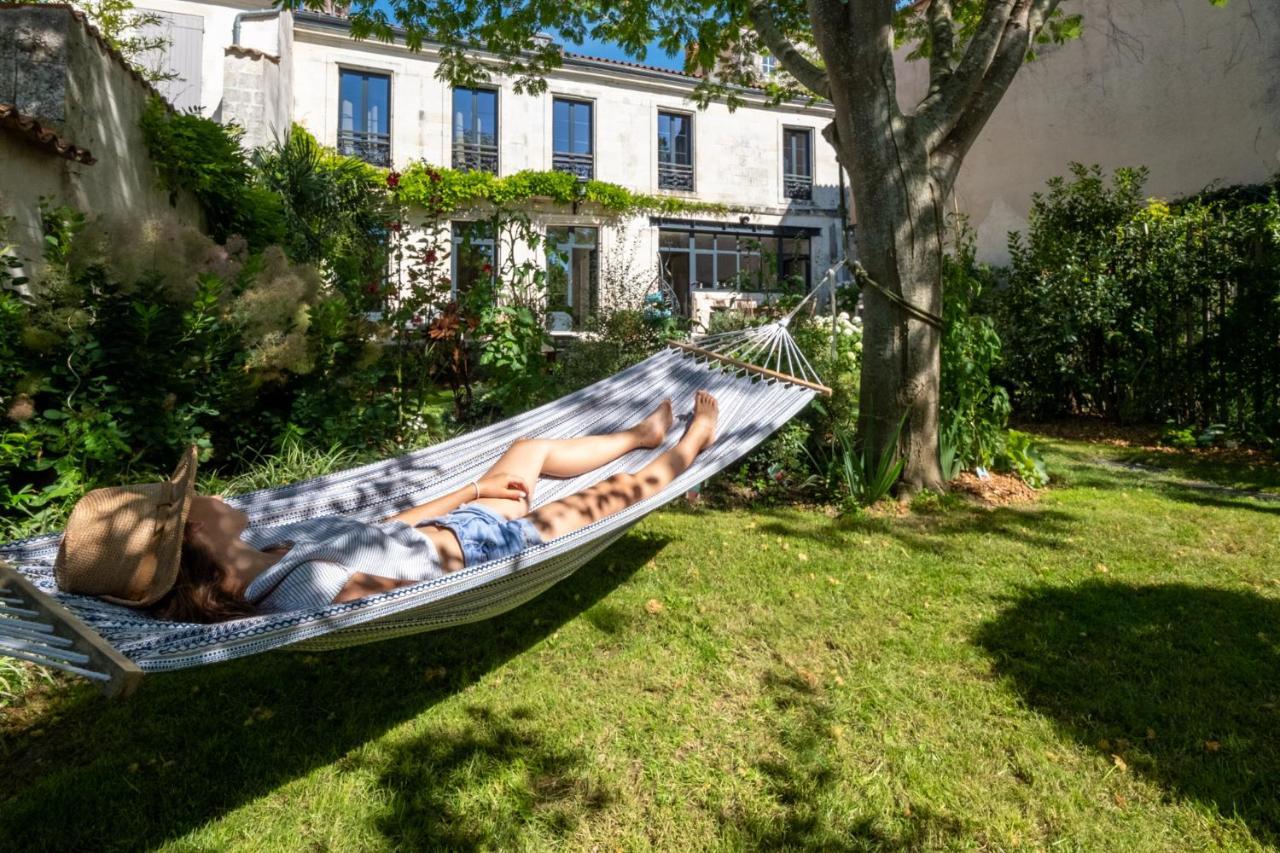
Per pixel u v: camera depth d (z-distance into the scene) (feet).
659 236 59.36
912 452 16.62
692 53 24.70
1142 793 6.77
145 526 6.79
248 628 5.69
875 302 16.43
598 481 11.75
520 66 23.43
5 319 12.08
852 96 15.81
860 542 13.73
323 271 21.42
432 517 9.47
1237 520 15.17
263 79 35.42
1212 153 32.37
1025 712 8.04
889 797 6.77
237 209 26.35
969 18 25.45
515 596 8.09
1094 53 36.01
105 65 19.02
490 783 7.08
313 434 15.78
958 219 22.40
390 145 51.29
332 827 6.54
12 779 7.28
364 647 9.87
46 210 14.89
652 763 7.30
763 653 9.47
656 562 12.67
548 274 21.01
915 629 10.03
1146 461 21.79
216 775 7.27
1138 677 8.70
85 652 4.82
